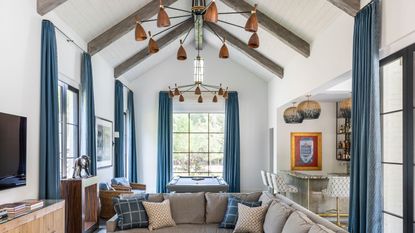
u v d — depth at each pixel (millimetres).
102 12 5844
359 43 3914
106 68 7801
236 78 10477
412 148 3312
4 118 3480
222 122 10609
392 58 3674
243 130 10430
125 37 7250
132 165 9836
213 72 10445
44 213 3639
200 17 6305
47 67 4480
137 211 4676
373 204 3496
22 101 3994
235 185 10102
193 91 10312
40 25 4445
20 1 3967
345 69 4641
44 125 4395
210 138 10578
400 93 3607
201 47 9398
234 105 10266
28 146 4125
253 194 5137
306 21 5664
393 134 3717
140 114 10344
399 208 3594
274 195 5023
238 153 10195
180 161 10531
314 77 5973
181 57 4766
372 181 3514
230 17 7566
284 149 9289
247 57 9117
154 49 4266
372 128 3535
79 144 6039
